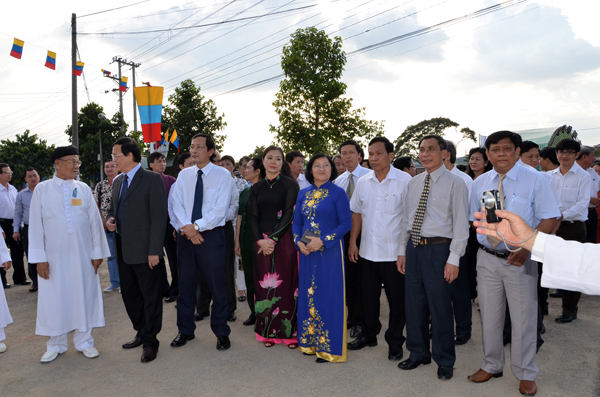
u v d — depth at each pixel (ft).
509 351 11.35
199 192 12.03
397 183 11.03
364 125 37.70
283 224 11.79
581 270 3.93
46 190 11.34
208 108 76.23
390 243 10.91
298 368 10.46
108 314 15.47
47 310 11.19
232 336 13.01
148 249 11.12
